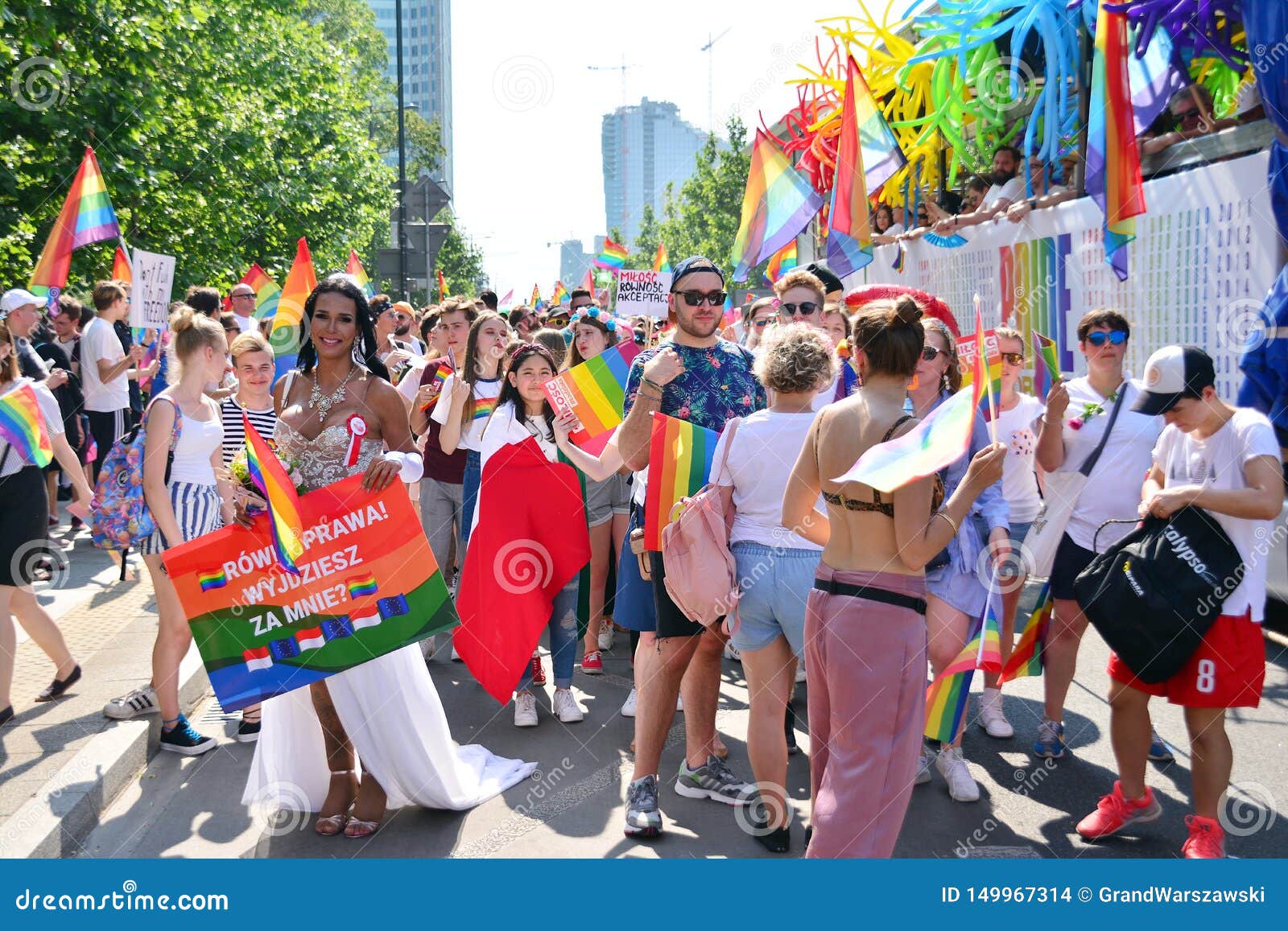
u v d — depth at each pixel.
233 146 20.16
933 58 10.13
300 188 24.23
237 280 19.75
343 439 4.14
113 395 9.81
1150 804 4.05
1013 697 5.78
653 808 4.18
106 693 5.45
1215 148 6.94
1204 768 3.82
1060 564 4.83
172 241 17.61
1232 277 6.30
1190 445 3.95
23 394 5.05
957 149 9.92
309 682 4.07
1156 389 3.86
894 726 3.18
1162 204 6.84
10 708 5.08
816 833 3.19
